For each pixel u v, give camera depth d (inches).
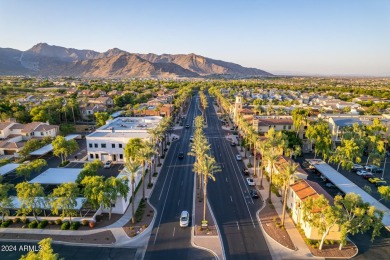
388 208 2123.5
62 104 5846.5
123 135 3449.8
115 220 1996.8
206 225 1902.1
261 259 1594.5
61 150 2997.0
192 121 5959.6
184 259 1590.8
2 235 1807.3
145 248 1690.5
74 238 1779.0
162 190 2518.5
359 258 1601.9
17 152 3307.1
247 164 3228.3
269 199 2284.7
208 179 2783.0
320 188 2059.5
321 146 3085.6
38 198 1881.2
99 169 3053.6
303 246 1710.1
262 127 3855.8
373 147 3169.3
